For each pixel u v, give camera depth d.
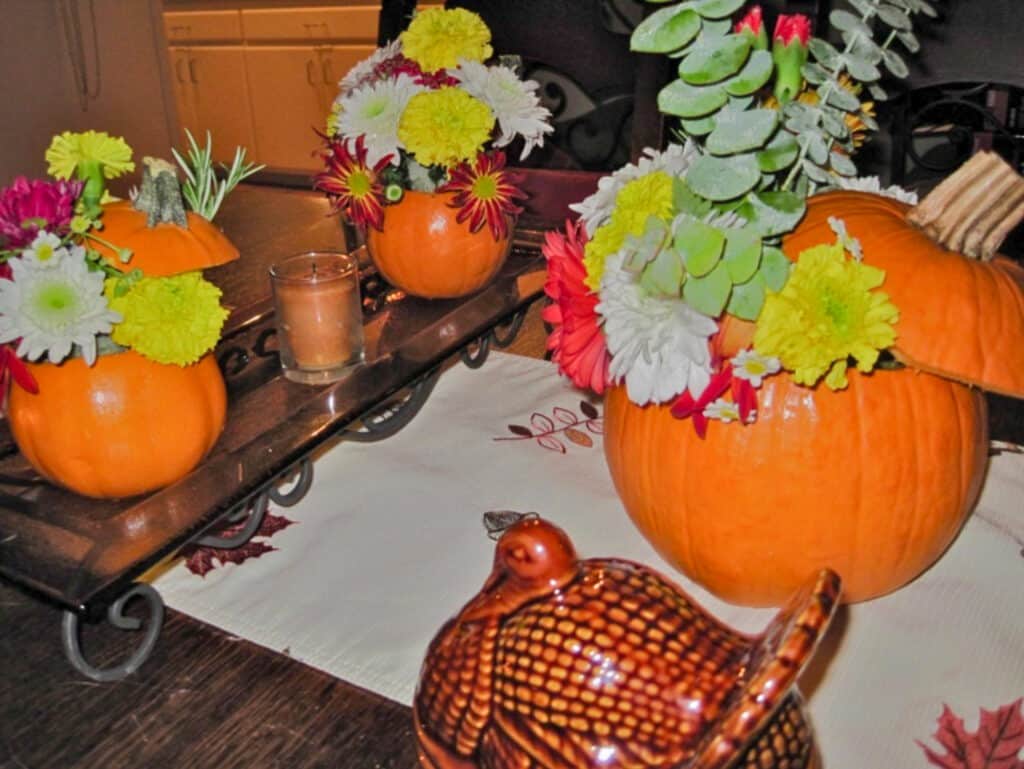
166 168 0.66
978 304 0.56
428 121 0.85
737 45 0.51
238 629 0.64
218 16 3.08
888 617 0.65
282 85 3.04
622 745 0.36
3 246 0.62
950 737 0.54
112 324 0.61
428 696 0.42
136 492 0.66
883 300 0.52
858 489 0.59
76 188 0.62
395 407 0.92
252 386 0.83
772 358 0.53
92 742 0.55
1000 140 1.24
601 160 1.38
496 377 1.00
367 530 0.74
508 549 0.41
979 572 0.69
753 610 0.66
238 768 0.53
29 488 0.69
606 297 0.53
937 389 0.61
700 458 0.61
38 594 0.57
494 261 0.97
